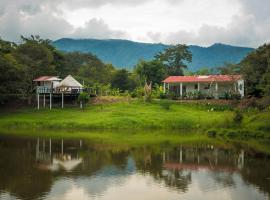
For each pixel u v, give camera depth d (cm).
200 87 10156
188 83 10231
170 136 6341
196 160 4366
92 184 3294
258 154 4759
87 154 4678
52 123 7606
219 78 9656
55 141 5712
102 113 8275
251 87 9294
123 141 5747
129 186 3247
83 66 15788
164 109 8562
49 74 10875
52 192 3053
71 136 6269
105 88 10481
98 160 4309
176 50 16500
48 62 10919
